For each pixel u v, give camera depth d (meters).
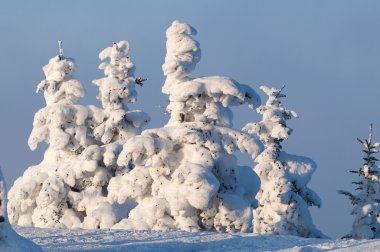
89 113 52.25
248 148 40.88
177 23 42.72
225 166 41.22
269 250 21.81
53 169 49.84
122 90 52.31
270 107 49.94
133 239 23.88
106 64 53.12
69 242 22.98
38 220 48.84
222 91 41.03
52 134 51.00
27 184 49.28
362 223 47.66
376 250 20.09
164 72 42.47
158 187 40.88
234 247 22.69
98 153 49.38
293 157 49.81
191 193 39.22
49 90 52.69
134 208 42.50
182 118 42.00
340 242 22.86
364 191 47.84
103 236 24.73
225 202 40.31
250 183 42.94
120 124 52.00
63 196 49.19
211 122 41.47
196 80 41.84
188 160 40.84
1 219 18.48
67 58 53.44
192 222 39.62
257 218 49.25
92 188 49.81
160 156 40.41
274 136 48.81
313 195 49.59
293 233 48.56
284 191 48.38
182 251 22.28
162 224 39.84
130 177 41.84
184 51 42.16
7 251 18.34
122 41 53.31
